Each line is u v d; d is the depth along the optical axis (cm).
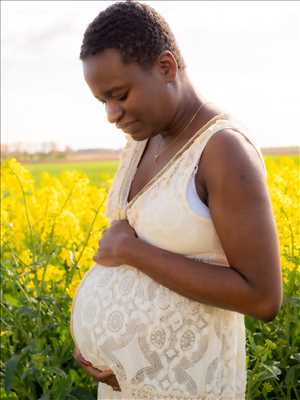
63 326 350
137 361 189
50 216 414
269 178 455
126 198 207
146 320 187
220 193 170
